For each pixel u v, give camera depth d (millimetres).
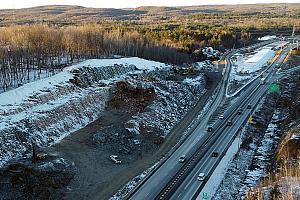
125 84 94062
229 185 56969
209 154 68500
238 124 84188
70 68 92438
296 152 60875
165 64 122812
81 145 67312
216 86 119062
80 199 51594
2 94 70875
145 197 53250
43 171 54594
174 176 59812
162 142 74250
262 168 62406
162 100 91875
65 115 73875
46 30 117438
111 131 72500
